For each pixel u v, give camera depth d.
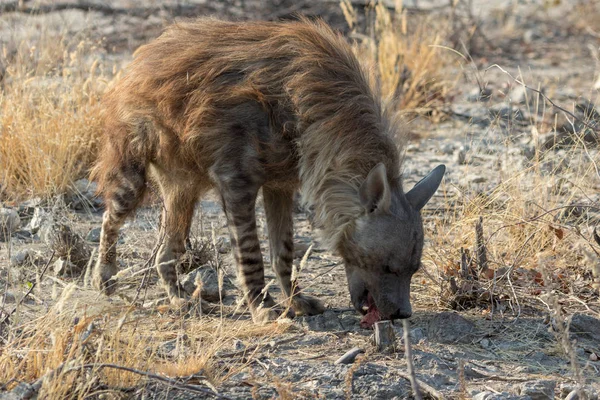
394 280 15.57
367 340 15.46
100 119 23.23
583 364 14.82
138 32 38.50
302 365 14.12
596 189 21.72
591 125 21.95
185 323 15.90
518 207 19.64
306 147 16.12
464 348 15.38
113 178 17.73
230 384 13.38
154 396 12.80
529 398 13.16
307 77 16.12
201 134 16.33
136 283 18.14
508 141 22.94
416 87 32.00
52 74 27.62
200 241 19.66
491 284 17.12
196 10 40.66
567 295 17.42
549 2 48.69
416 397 10.90
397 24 37.09
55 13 38.53
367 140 15.89
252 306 16.50
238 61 16.48
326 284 18.64
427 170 25.98
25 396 11.86
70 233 18.94
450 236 19.77
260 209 23.31
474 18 44.56
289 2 41.47
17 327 13.74
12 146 23.05
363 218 15.61
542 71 38.47
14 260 18.53
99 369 12.85
